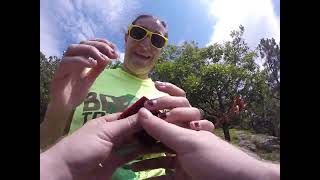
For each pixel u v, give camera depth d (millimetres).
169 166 210
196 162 164
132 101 543
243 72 3045
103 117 200
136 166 214
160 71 3006
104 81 563
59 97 408
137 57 604
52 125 420
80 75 403
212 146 167
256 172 155
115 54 396
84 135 174
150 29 614
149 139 191
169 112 207
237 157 161
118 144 185
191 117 208
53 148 167
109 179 188
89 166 167
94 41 393
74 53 387
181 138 171
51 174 156
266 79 3010
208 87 3068
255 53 3111
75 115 510
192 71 3131
